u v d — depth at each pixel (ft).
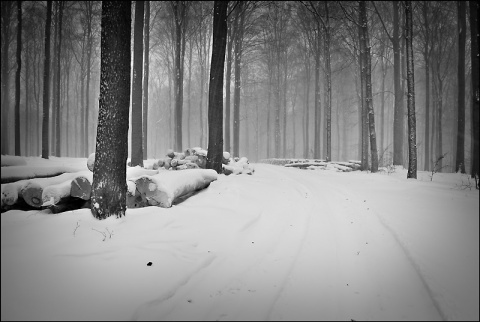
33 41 102.89
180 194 23.02
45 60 59.82
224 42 38.91
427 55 79.71
